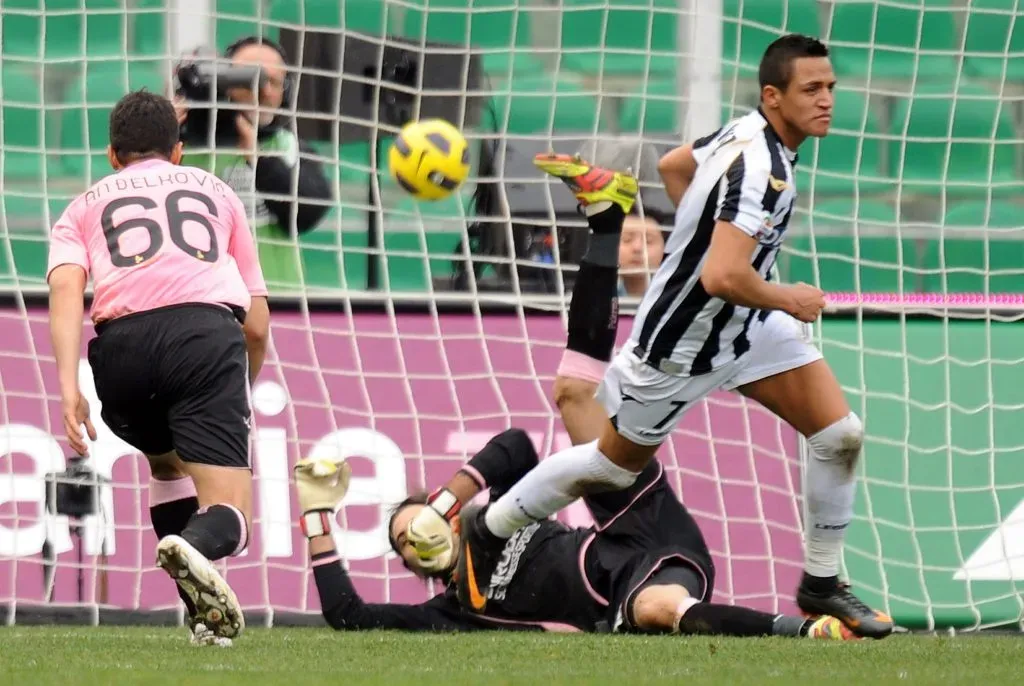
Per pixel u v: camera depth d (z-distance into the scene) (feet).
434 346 74.02
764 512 72.49
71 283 45.91
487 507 57.82
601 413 59.21
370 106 92.27
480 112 92.07
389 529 60.44
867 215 106.52
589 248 59.06
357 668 40.42
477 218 82.79
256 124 80.74
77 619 67.00
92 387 70.54
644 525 57.67
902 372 75.97
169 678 36.73
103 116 106.73
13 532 67.67
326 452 70.90
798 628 52.44
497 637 54.08
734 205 46.68
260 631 58.85
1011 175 114.21
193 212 47.42
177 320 44.98
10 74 108.06
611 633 56.80
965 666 42.04
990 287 105.19
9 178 103.86
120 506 68.54
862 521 72.49
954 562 71.87
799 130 48.03
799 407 51.62
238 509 44.27
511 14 115.03
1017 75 116.47
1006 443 74.90
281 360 72.43
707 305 49.14
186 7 107.55
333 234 98.27
